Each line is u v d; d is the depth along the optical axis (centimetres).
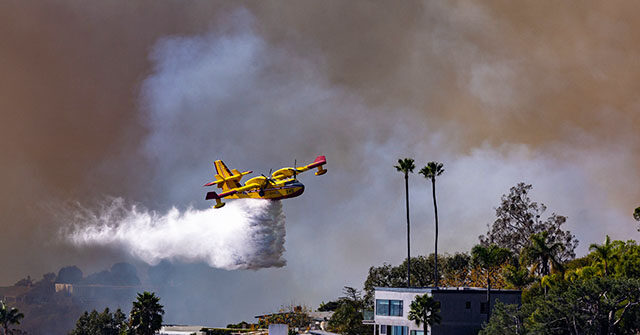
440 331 7925
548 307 6594
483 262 8400
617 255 7956
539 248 9300
